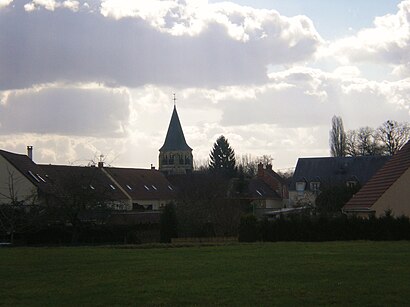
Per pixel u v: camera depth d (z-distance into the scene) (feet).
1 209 156.04
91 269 69.21
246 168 478.59
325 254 80.07
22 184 201.67
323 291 52.16
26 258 81.82
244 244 105.81
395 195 130.93
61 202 159.53
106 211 165.68
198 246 101.81
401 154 145.89
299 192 301.22
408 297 49.14
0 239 162.71
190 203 173.99
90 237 167.32
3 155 203.82
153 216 195.83
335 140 369.91
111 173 268.62
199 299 50.08
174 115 491.72
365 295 50.14
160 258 79.51
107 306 48.37
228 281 58.23
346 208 148.46
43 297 52.34
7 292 54.85
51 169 224.94
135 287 55.98
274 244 104.32
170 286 56.03
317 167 304.50
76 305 48.83
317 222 126.00
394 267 65.10
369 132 367.86
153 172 302.04
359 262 70.03
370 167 295.28
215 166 383.45
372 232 121.29
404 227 119.34
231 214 171.63
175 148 486.38
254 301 48.85
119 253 88.17
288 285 55.31
